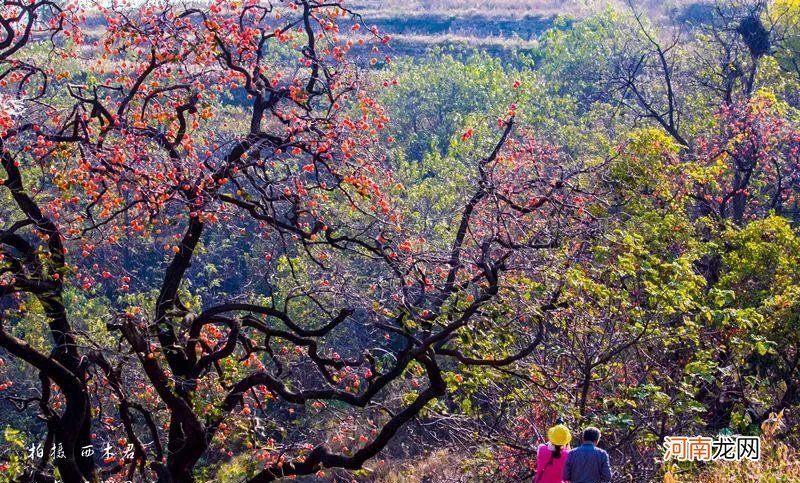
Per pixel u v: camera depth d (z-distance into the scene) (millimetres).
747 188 21078
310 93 12539
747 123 20969
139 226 12250
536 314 12633
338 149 12211
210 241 26172
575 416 12242
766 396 16109
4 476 11883
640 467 12594
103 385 12922
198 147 14609
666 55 32531
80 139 11375
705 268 18828
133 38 12359
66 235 12016
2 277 11609
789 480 10586
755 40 25516
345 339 21812
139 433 19328
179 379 11781
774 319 15578
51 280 11695
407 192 19734
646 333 13117
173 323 11953
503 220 12516
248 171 12484
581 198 14422
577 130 26453
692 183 18219
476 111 31078
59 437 12008
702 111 24578
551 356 14188
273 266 22531
